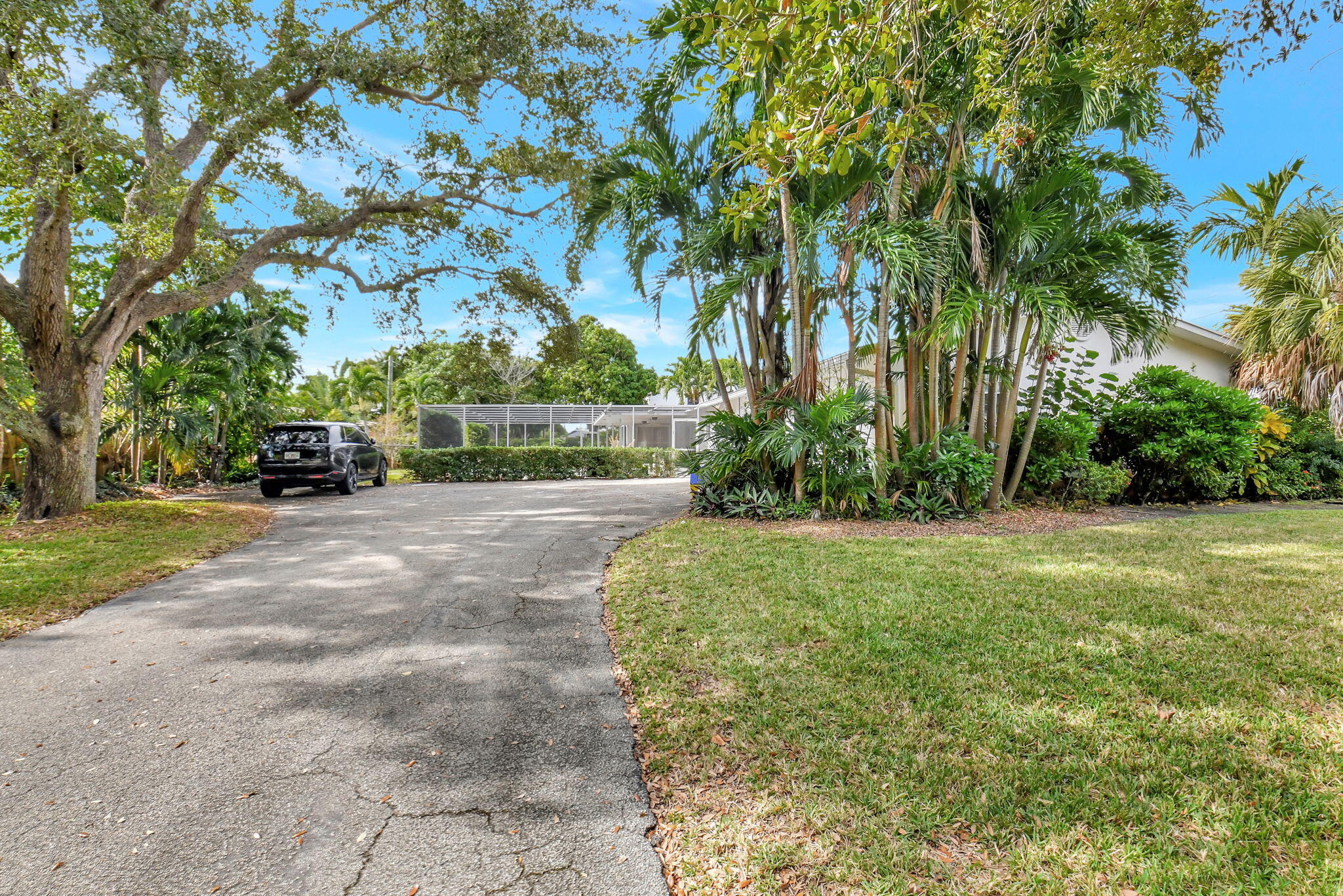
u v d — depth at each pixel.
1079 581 5.23
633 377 40.66
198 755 2.73
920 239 7.80
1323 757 2.51
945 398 9.63
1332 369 11.73
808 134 2.76
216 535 8.08
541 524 9.09
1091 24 5.02
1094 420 11.37
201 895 1.90
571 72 10.47
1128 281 8.02
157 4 7.95
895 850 2.04
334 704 3.24
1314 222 11.05
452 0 9.45
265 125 8.41
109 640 4.22
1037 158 8.55
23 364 9.41
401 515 10.30
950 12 4.44
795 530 7.90
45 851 2.10
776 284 9.27
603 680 3.54
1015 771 2.46
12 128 6.98
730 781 2.48
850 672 3.44
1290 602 4.58
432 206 12.35
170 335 13.91
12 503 10.48
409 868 2.02
